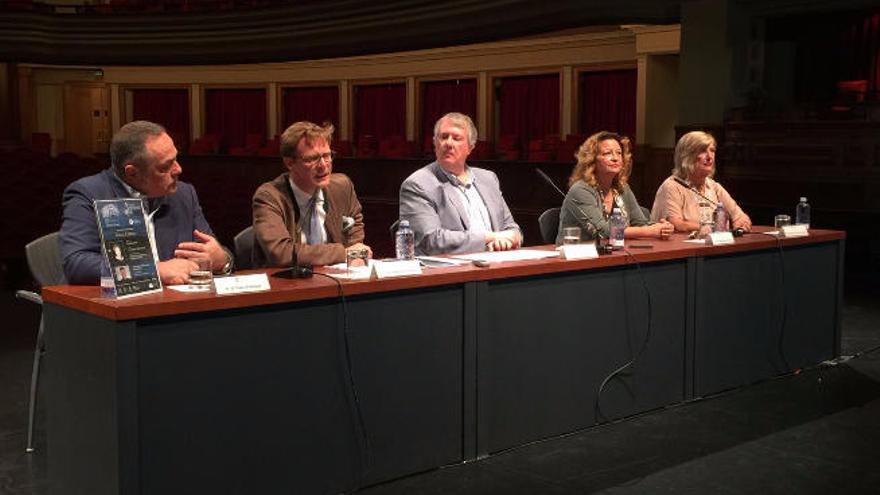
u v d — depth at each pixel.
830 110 8.30
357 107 17.11
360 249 3.14
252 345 2.50
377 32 12.45
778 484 2.88
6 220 7.54
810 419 3.57
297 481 2.63
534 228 10.31
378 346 2.78
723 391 3.96
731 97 9.40
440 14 11.44
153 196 2.80
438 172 3.72
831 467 3.03
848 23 9.84
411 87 15.99
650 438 3.32
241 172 14.42
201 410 2.41
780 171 8.53
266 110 18.25
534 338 3.20
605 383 3.46
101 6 16.16
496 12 10.66
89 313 2.32
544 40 13.88
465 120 3.70
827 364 4.49
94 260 2.60
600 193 4.09
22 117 19.23
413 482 2.86
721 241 3.91
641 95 12.40
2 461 3.09
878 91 8.88
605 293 3.42
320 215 3.36
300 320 2.60
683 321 3.74
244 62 14.62
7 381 4.20
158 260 2.95
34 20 16.03
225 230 10.14
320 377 2.66
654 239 4.05
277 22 14.02
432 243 3.56
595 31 12.98
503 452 3.15
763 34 9.54
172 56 15.39
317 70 17.42
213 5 14.88
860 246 8.03
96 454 2.34
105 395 2.28
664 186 4.59
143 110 19.52
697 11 9.54
